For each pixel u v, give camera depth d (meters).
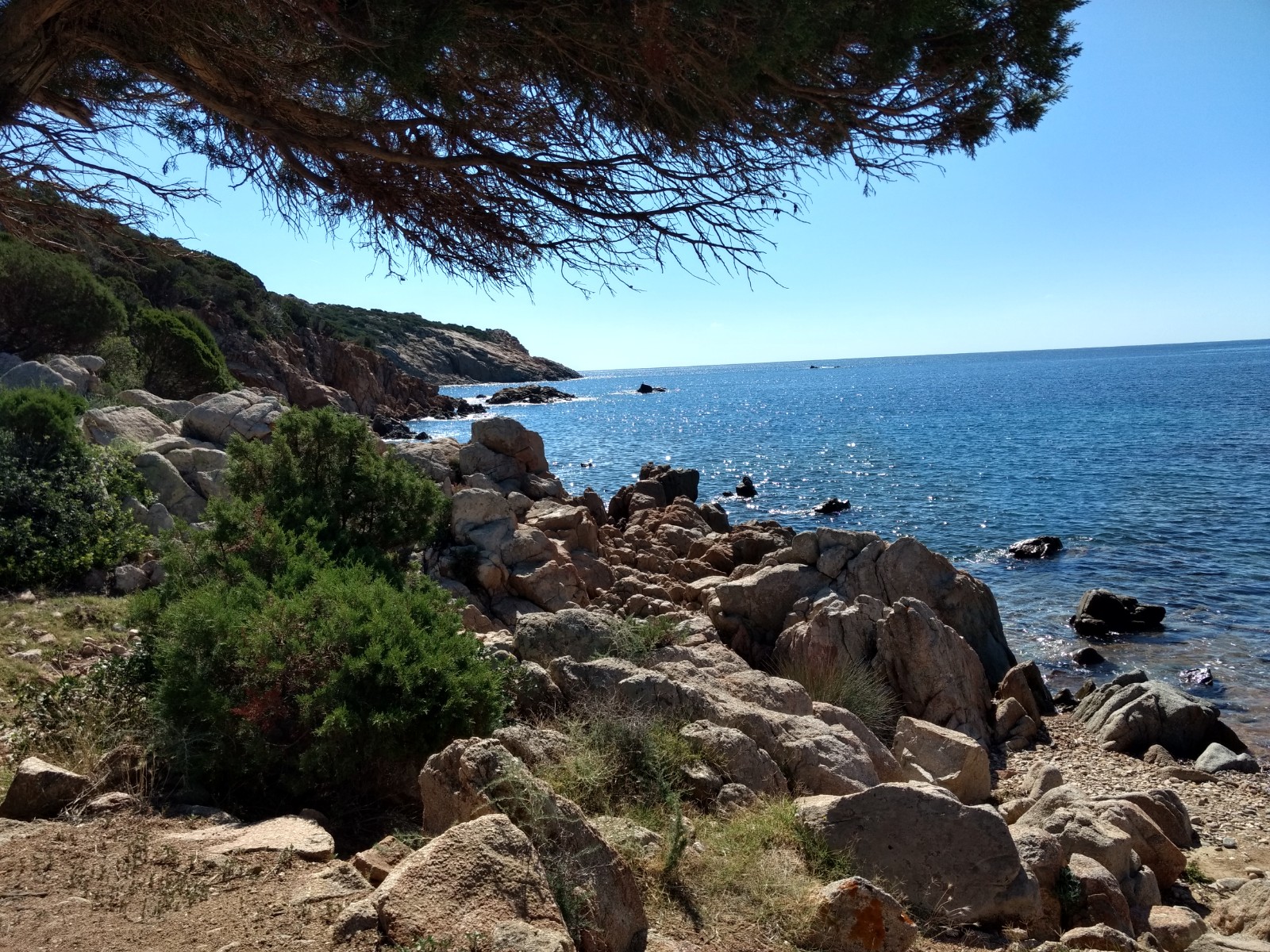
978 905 5.21
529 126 4.54
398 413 85.31
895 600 12.39
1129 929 5.75
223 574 6.73
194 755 5.32
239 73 4.46
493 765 4.54
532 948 3.18
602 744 5.98
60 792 4.96
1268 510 28.88
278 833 4.55
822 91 4.30
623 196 4.63
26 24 3.94
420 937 3.35
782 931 4.49
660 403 118.75
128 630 8.62
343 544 8.05
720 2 3.79
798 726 6.88
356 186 4.88
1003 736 11.41
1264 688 14.62
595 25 3.95
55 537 9.79
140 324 28.69
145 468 11.82
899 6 3.96
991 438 55.56
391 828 5.26
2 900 3.73
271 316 69.00
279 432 8.97
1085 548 25.08
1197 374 128.62
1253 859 8.41
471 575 11.71
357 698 5.35
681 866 4.80
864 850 5.34
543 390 132.38
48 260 24.36
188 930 3.54
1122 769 10.82
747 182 4.60
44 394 11.28
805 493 36.78
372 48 3.94
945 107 4.50
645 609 12.20
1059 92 4.47
